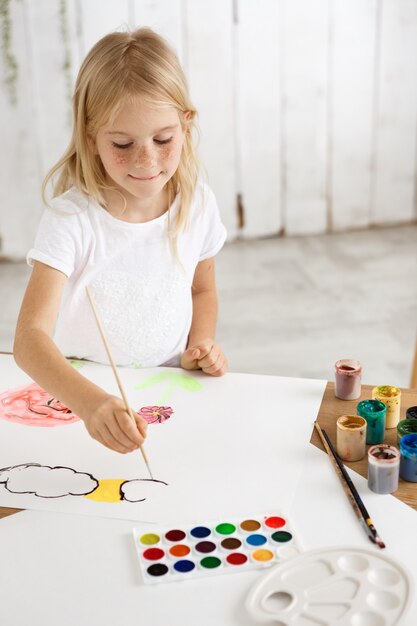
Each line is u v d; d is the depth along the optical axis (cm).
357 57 336
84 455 101
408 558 81
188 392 116
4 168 321
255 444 102
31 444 104
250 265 330
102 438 95
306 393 115
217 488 93
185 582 79
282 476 95
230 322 282
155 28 314
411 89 347
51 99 315
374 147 354
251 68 329
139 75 107
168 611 75
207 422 107
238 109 334
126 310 132
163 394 115
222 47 323
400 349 262
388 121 350
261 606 75
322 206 359
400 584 77
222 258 338
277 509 89
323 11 326
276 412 109
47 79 312
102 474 96
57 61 310
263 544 84
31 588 79
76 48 310
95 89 109
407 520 87
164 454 100
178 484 94
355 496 90
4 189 325
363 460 99
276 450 100
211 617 74
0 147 319
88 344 134
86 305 131
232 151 340
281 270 324
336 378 112
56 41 307
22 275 324
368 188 360
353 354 259
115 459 99
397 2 330
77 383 99
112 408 95
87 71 111
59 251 119
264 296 301
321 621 73
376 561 80
